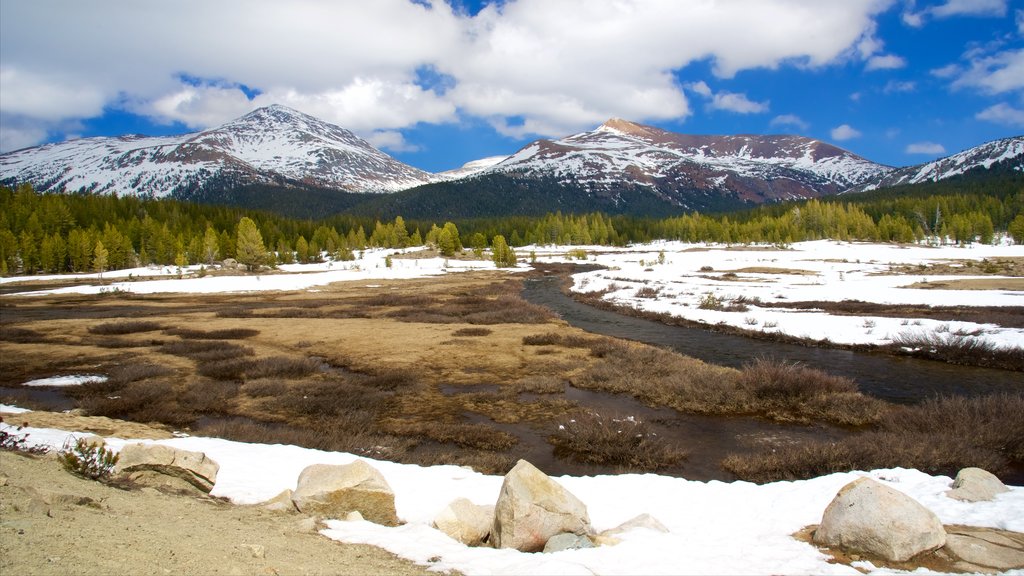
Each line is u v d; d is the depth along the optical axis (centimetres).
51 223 10138
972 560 535
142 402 1669
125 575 341
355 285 7462
